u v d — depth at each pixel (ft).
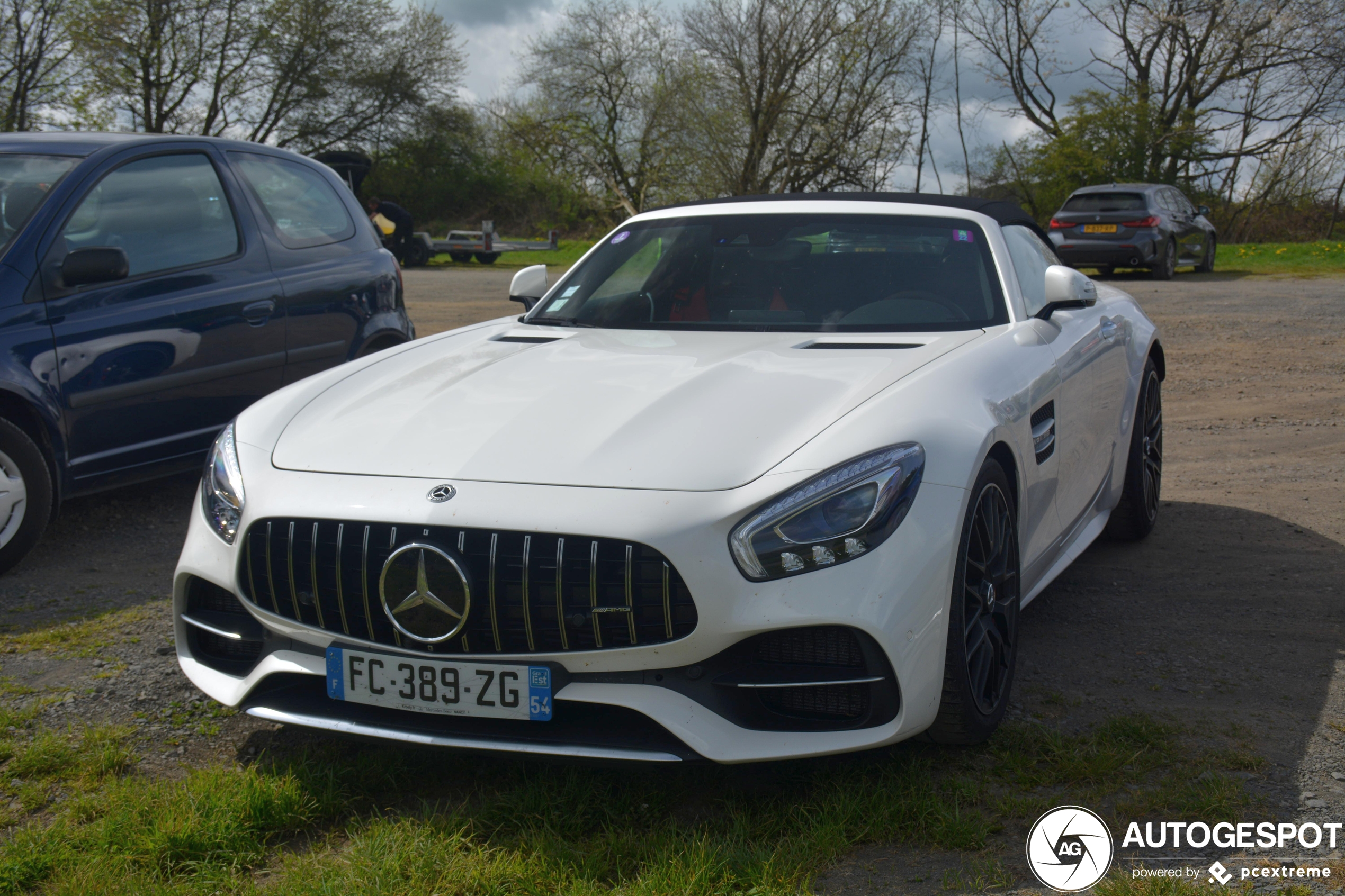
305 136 139.95
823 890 6.67
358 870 6.80
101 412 14.12
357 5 135.85
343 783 8.04
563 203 151.33
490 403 8.66
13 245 13.69
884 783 7.84
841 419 7.92
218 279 15.70
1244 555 13.87
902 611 7.29
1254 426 22.08
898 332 10.39
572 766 8.25
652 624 7.18
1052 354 10.55
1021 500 9.27
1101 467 12.68
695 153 110.32
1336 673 10.05
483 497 7.39
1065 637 11.12
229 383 15.71
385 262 18.76
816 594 7.14
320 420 8.82
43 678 10.23
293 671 7.89
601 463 7.57
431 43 142.72
